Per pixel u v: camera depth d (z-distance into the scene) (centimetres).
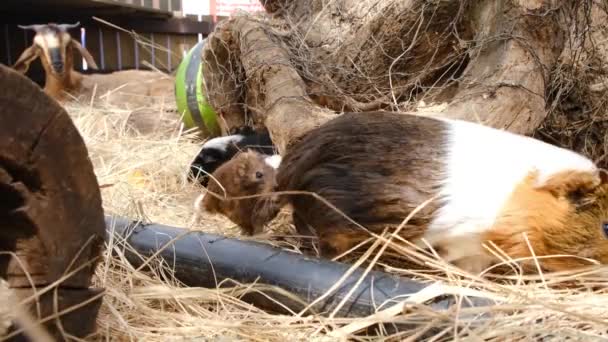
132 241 67
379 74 100
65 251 47
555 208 60
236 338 55
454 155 62
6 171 44
